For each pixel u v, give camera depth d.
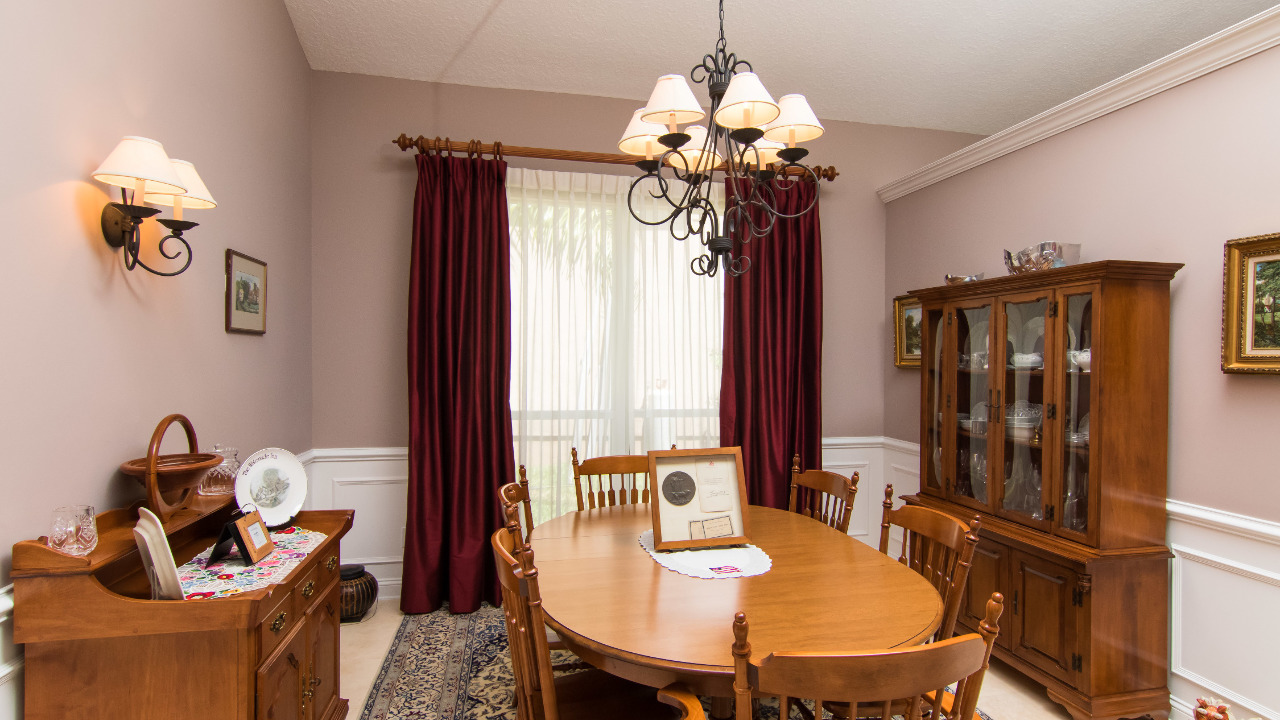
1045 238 2.95
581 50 3.41
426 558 3.35
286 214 3.12
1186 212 2.35
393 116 3.58
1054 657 2.42
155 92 1.98
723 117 1.99
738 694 1.07
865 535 4.18
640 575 1.82
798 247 3.92
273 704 1.64
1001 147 3.16
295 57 3.22
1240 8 2.91
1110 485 2.31
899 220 4.02
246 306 2.63
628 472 2.96
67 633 1.41
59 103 1.57
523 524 3.63
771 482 3.83
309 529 2.23
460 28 3.23
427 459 3.37
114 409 1.79
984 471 2.89
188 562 1.88
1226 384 2.22
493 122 3.68
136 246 1.82
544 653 1.36
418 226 3.40
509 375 3.53
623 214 3.78
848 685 1.03
